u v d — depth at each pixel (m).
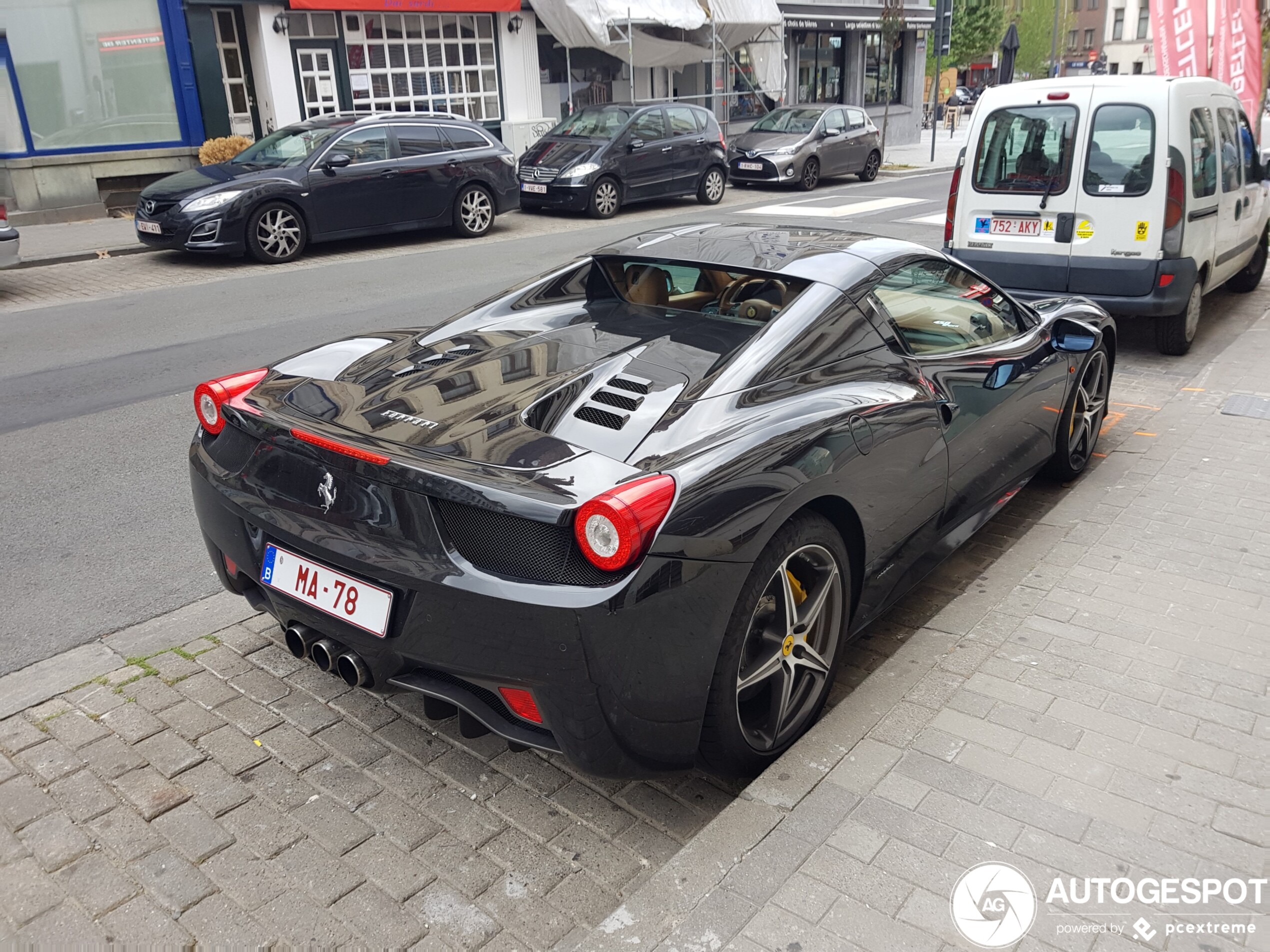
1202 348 7.42
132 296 9.83
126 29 14.57
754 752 2.65
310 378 3.07
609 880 2.41
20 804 2.67
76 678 3.29
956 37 51.25
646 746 2.38
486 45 19.06
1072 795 2.49
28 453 5.50
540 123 20.22
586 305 3.50
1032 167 7.00
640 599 2.20
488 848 2.52
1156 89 6.53
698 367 2.85
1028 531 4.17
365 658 2.50
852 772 2.60
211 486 2.89
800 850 2.33
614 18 19.19
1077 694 2.93
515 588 2.22
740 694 2.68
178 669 3.34
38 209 14.31
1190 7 11.96
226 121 15.88
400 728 3.02
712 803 2.71
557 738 2.31
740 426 2.58
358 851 2.50
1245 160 8.01
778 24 23.33
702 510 2.31
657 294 3.43
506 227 14.82
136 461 5.37
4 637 3.56
